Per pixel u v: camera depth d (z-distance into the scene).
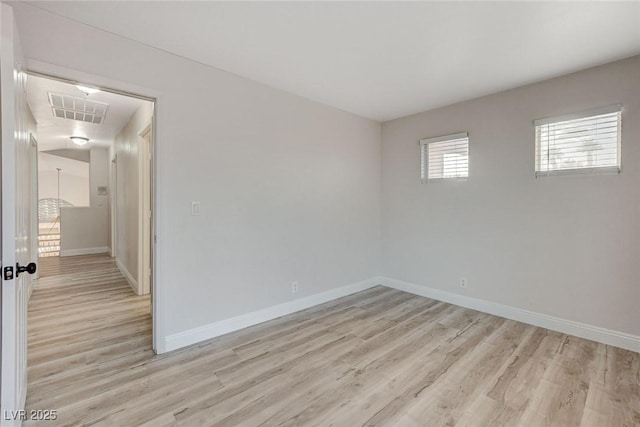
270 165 3.13
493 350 2.51
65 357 2.35
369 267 4.31
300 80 2.98
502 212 3.23
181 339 2.54
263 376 2.12
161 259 2.43
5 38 1.34
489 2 1.81
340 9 1.90
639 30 2.09
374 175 4.34
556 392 1.95
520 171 3.09
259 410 1.78
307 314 3.33
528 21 2.00
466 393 1.94
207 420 1.69
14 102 1.39
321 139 3.63
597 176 2.65
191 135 2.57
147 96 2.36
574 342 2.65
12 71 1.36
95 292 3.97
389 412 1.77
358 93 3.30
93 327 2.90
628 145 2.50
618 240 2.56
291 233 3.35
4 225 1.35
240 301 2.93
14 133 1.38
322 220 3.67
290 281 3.35
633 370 2.20
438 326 3.01
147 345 2.56
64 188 10.10
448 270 3.70
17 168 1.48
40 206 9.73
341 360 2.35
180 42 2.30
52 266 5.39
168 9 1.91
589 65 2.63
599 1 1.79
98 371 2.17
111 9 1.90
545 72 2.77
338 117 3.82
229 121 2.81
